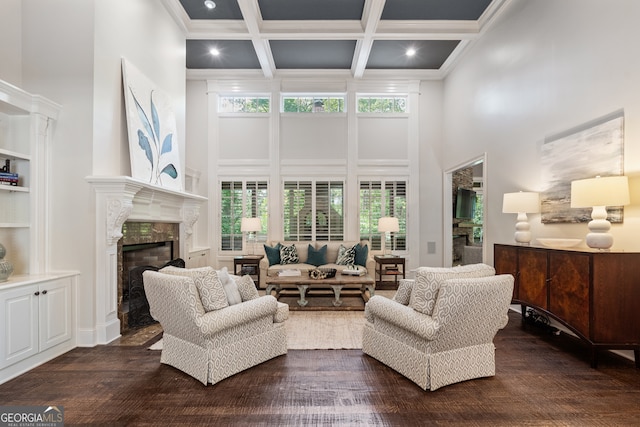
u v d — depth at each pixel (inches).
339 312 159.5
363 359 103.9
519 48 157.6
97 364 99.2
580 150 119.7
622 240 105.5
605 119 110.3
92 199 114.7
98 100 118.0
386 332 99.0
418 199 254.1
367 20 177.5
